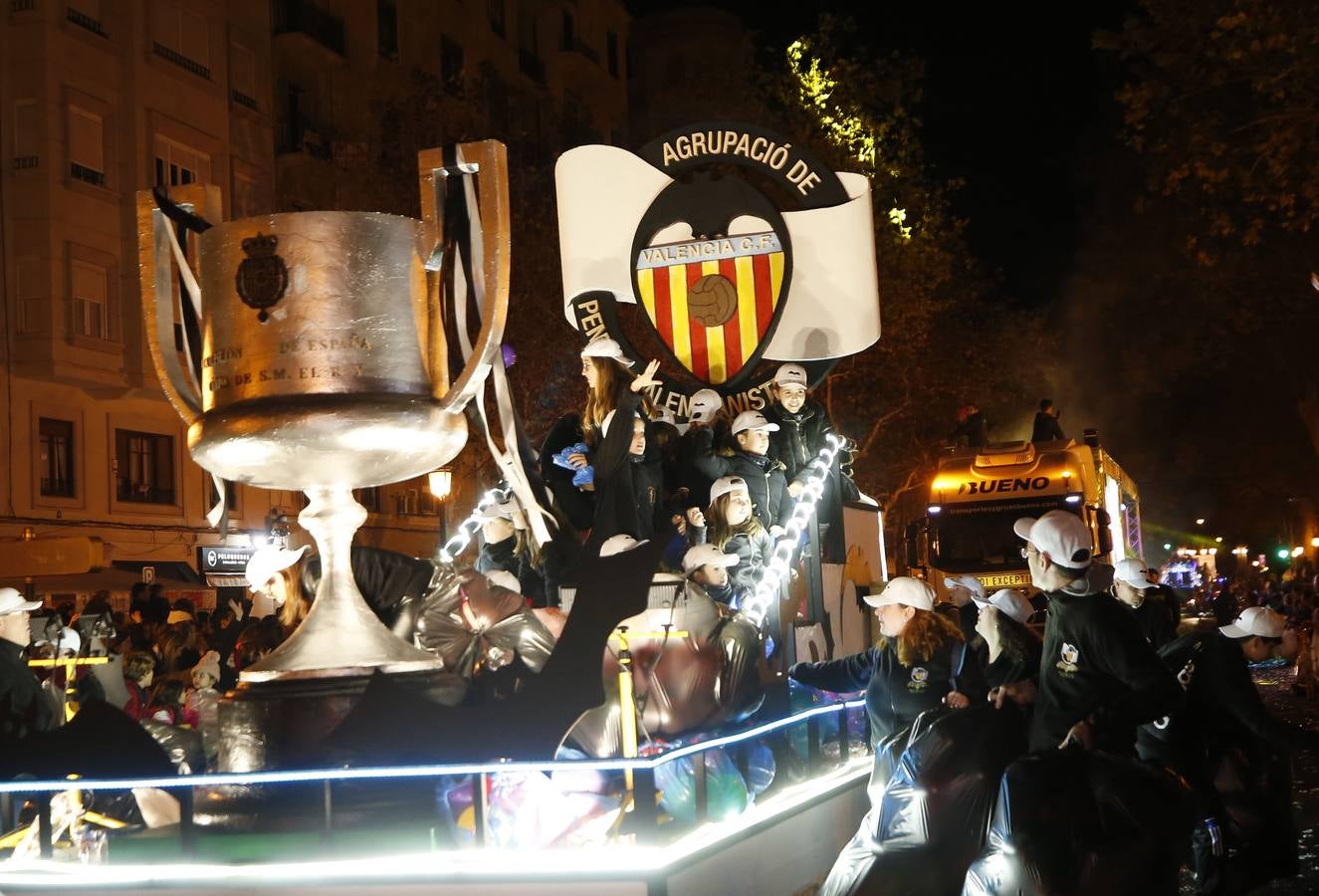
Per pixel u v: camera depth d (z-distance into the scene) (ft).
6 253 98.58
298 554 21.79
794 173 35.40
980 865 18.57
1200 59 74.59
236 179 117.70
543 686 17.71
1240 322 115.24
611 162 35.45
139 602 62.85
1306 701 77.66
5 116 99.19
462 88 137.08
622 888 16.53
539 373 102.73
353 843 17.58
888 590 23.76
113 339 103.45
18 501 97.25
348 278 17.75
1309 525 181.06
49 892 17.79
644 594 17.94
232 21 118.83
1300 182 74.95
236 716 18.11
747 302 34.06
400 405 17.70
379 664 18.34
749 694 21.63
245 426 17.61
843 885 20.34
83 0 103.86
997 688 21.15
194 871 17.49
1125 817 18.01
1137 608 34.78
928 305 117.70
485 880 16.76
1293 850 27.02
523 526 26.40
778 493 31.07
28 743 18.26
